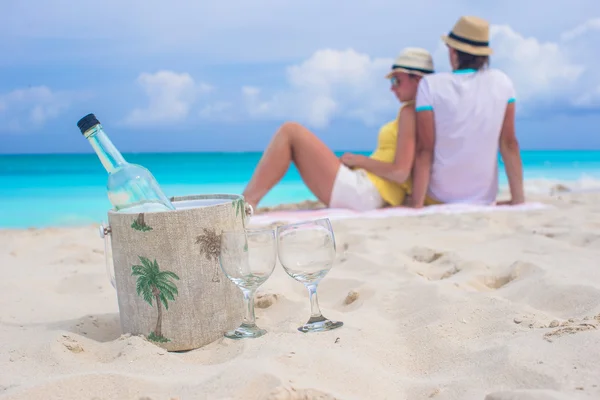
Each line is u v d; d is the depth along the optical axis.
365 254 3.16
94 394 1.59
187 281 2.01
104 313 2.49
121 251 2.04
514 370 1.59
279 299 2.47
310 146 4.66
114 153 2.12
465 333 1.99
